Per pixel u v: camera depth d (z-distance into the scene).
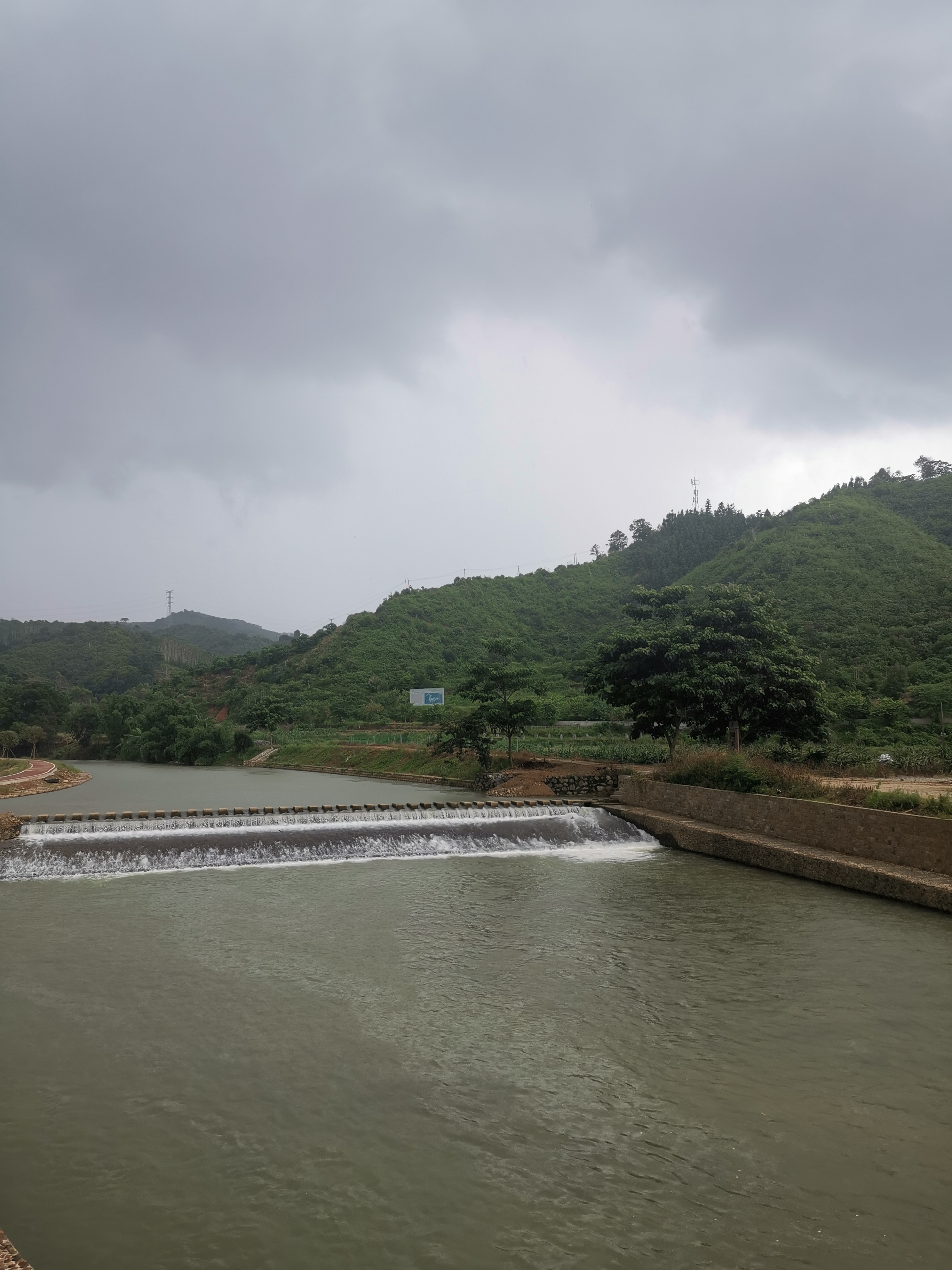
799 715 34.03
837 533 115.06
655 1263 7.57
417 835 27.50
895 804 22.89
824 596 90.00
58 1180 8.80
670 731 37.69
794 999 13.92
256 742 95.06
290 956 16.11
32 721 115.25
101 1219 8.16
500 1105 10.45
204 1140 9.62
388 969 15.43
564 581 169.00
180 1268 7.47
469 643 133.50
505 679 46.16
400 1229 8.03
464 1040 12.33
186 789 55.84
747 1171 9.05
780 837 25.23
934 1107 10.44
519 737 60.47
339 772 68.50
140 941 16.92
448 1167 9.09
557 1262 7.57
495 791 41.44
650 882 22.52
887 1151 9.46
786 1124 10.03
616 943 16.97
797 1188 8.76
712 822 28.19
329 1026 12.79
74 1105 10.38
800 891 21.41
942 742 44.50
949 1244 7.88
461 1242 7.85
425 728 86.44
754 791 27.25
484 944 16.95
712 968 15.46
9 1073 11.22
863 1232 8.05
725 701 32.84
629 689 36.22
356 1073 11.27
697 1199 8.55
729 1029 12.73
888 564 97.19
